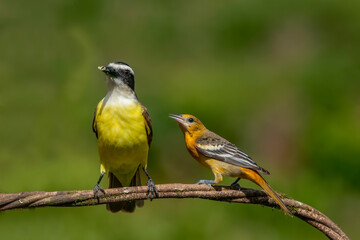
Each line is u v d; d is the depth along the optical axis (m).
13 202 5.48
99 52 19.08
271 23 21.09
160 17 21.23
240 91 17.12
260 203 6.56
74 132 15.02
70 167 13.73
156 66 19.92
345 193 14.26
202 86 16.83
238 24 21.12
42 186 13.19
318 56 19.64
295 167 15.56
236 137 15.98
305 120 16.61
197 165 14.69
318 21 20.97
